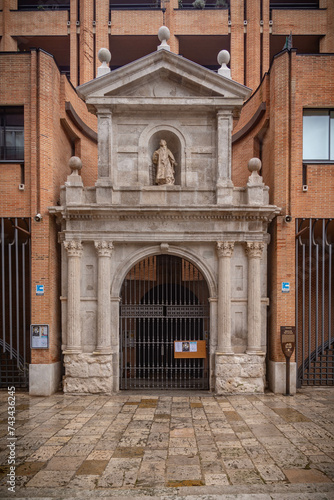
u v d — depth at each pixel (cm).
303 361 1177
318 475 588
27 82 1175
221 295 1127
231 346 1134
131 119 1182
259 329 1127
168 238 1128
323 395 1098
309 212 1173
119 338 1196
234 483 562
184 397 1080
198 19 1777
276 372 1126
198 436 758
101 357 1106
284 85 1174
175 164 1216
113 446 706
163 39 1155
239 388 1105
